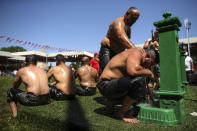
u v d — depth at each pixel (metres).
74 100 3.27
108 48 3.09
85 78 4.14
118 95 1.91
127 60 1.81
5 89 4.79
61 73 3.37
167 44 1.96
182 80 4.54
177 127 1.63
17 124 2.20
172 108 1.84
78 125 1.69
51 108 2.42
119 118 1.91
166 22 1.94
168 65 1.93
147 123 1.78
